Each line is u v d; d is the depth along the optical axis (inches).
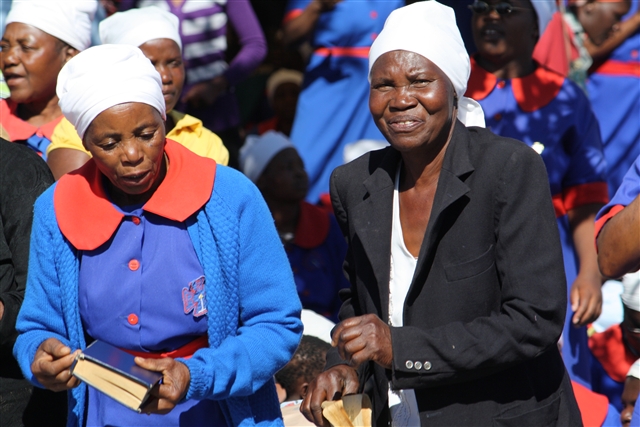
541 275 190.4
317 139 436.8
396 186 209.0
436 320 197.3
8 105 307.9
